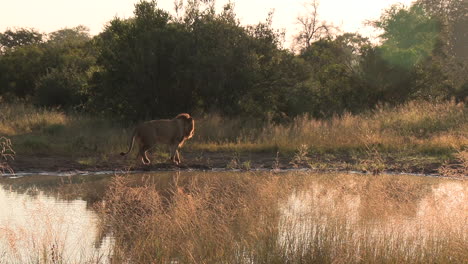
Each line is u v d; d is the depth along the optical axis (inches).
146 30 1153.4
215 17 1198.3
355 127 1003.3
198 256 328.8
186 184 590.2
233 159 804.6
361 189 511.2
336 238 342.6
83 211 447.2
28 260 316.2
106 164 746.2
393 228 362.3
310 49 2144.4
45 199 501.0
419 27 2224.4
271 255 329.4
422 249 335.6
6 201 486.3
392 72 1379.2
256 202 432.1
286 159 834.2
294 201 470.3
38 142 857.5
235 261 322.7
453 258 325.4
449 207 416.8
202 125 1035.3
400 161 798.5
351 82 1405.0
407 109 1138.7
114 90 1159.6
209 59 1112.2
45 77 1553.9
